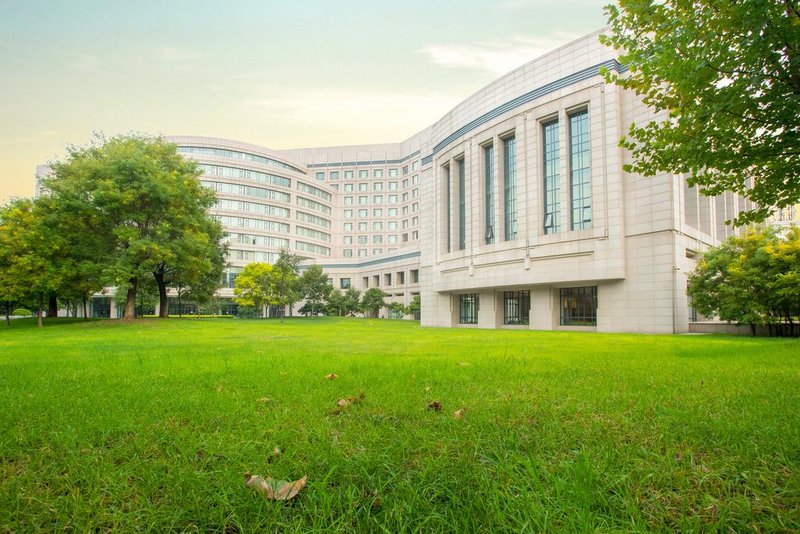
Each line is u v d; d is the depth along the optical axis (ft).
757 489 7.44
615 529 6.07
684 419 11.84
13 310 238.68
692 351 37.50
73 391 17.08
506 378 20.10
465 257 133.08
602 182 100.32
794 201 22.86
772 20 17.62
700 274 84.17
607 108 100.32
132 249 97.91
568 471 7.93
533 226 112.57
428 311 156.87
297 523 6.45
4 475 8.41
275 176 293.84
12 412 13.12
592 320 106.22
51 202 101.09
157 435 10.74
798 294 68.74
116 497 7.32
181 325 109.40
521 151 116.26
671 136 22.58
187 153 271.28
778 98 19.08
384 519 6.45
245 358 30.63
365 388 17.37
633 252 97.71
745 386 17.79
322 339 58.54
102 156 115.03
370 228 332.39
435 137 153.48
